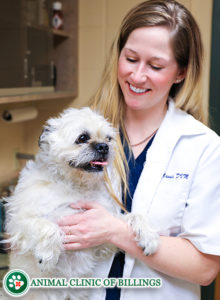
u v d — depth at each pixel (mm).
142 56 1044
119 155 1191
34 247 1051
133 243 1039
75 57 2209
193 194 1074
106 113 1271
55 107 2332
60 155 1131
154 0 1106
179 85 1233
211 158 1079
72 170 1146
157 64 1049
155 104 1168
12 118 1778
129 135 1242
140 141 1214
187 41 1098
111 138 1205
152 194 1099
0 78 1447
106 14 2174
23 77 1626
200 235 1027
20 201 1116
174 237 1072
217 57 1980
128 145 1215
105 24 2186
